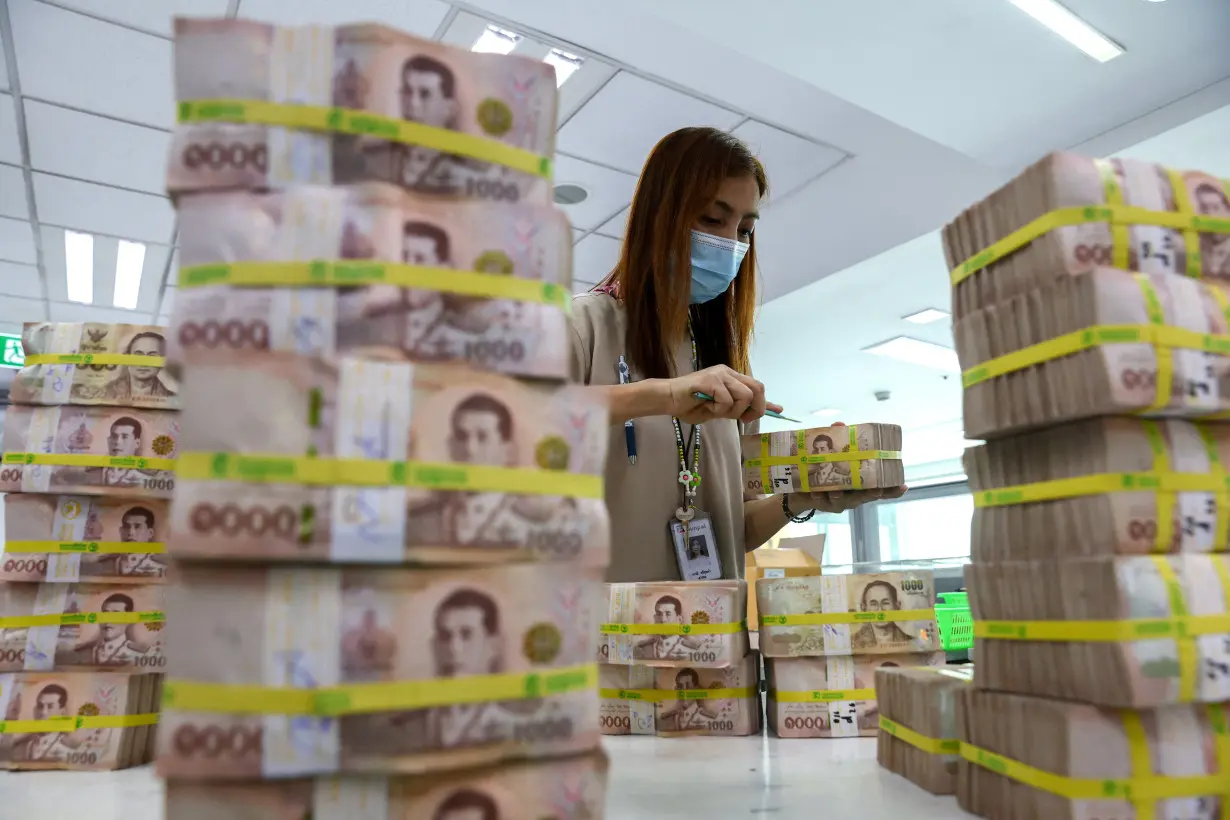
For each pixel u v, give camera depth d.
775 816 0.68
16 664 0.89
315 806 0.44
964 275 0.80
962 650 1.36
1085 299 0.64
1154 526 0.63
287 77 0.50
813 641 1.06
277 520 0.45
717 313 1.53
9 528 0.92
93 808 0.70
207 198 0.49
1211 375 0.65
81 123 3.62
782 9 3.05
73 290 5.34
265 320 0.48
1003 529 0.74
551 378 0.52
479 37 3.21
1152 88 3.51
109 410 0.95
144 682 0.92
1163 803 0.61
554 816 0.48
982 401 0.75
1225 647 0.62
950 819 0.69
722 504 1.40
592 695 0.51
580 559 0.52
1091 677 0.62
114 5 2.94
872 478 1.36
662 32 3.20
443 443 0.48
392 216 0.50
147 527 0.95
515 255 0.52
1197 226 0.70
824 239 4.71
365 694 0.45
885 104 3.61
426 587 0.47
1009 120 3.72
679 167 1.35
